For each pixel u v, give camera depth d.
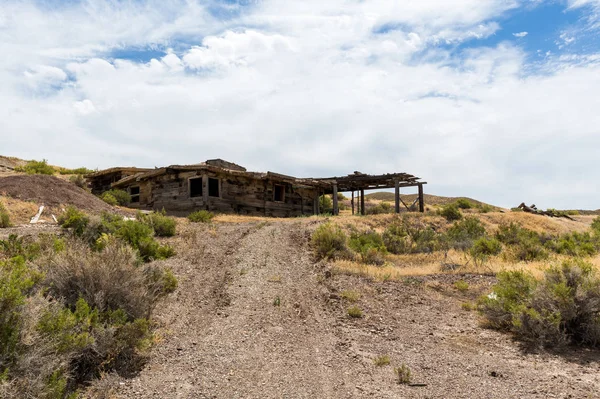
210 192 28.56
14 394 3.38
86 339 4.50
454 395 4.55
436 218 26.34
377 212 37.44
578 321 6.87
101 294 5.56
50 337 4.11
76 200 19.30
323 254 13.77
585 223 35.78
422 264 14.47
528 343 6.67
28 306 4.09
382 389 4.70
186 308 7.75
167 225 15.84
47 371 3.79
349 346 6.32
